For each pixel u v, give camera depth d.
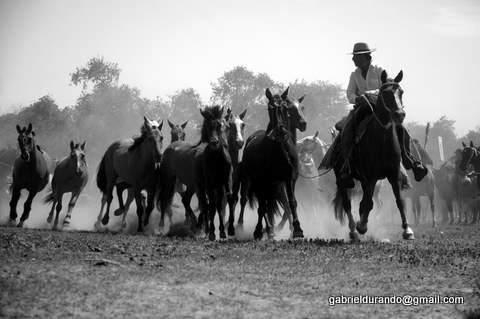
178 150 17.67
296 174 15.09
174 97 84.94
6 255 11.02
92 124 75.75
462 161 29.98
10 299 7.89
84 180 21.22
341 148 14.98
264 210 15.31
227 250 12.47
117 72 86.44
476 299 8.65
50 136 76.00
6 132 83.69
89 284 8.86
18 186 21.08
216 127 15.34
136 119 80.19
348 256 11.73
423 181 25.92
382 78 13.86
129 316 7.45
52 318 7.27
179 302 8.12
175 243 13.79
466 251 12.73
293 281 9.53
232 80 84.56
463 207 33.00
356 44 15.11
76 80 85.81
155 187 18.34
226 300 8.30
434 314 7.93
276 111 14.48
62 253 11.48
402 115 13.07
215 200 16.33
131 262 10.74
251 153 15.28
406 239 14.22
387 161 13.60
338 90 81.62
